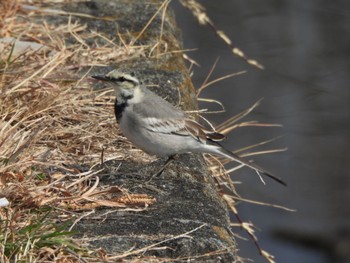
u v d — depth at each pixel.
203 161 10.48
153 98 10.05
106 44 12.47
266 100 22.89
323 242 21.16
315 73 23.28
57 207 8.80
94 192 9.09
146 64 12.14
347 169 22.06
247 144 22.39
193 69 23.16
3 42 11.84
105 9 13.54
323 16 23.67
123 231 8.54
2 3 12.86
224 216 9.12
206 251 8.38
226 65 23.27
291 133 22.47
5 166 9.09
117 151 10.25
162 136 9.84
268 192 21.69
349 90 23.09
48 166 9.60
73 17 13.17
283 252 20.98
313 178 22.00
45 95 10.68
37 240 7.99
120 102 10.04
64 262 7.94
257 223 21.25
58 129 10.26
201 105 22.20
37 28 12.57
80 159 9.98
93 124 10.55
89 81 11.38
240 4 23.95
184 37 23.44
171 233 8.55
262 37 23.64
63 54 11.67
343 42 23.55
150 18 13.44
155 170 9.91
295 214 21.55
